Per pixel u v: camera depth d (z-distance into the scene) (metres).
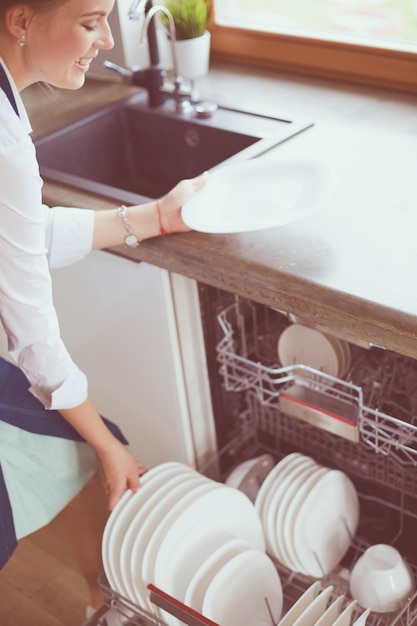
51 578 1.89
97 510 1.63
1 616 1.81
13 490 1.40
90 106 1.94
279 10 2.03
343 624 1.20
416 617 1.34
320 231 1.33
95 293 1.61
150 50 1.87
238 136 1.76
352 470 1.64
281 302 1.25
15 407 1.38
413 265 1.22
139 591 1.37
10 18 1.05
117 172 2.00
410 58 1.79
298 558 1.45
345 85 1.91
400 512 1.61
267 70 2.05
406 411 1.42
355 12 1.90
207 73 2.07
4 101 1.07
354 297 1.17
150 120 1.92
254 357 1.69
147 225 1.38
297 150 1.61
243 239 1.34
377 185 1.44
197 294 1.51
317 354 1.48
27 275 1.15
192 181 1.42
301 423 1.67
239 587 1.36
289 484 1.47
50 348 1.23
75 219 1.38
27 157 1.09
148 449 1.81
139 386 1.69
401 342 1.14
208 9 2.06
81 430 1.38
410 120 1.70
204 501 1.38
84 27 1.07
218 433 1.76
